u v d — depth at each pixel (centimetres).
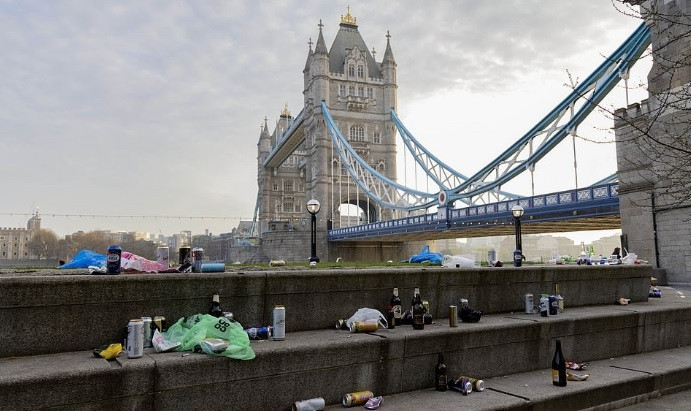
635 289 988
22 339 445
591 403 590
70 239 12512
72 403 382
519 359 665
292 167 12612
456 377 602
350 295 643
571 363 688
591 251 2120
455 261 838
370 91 8938
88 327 477
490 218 3731
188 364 432
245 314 568
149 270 578
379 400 511
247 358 459
